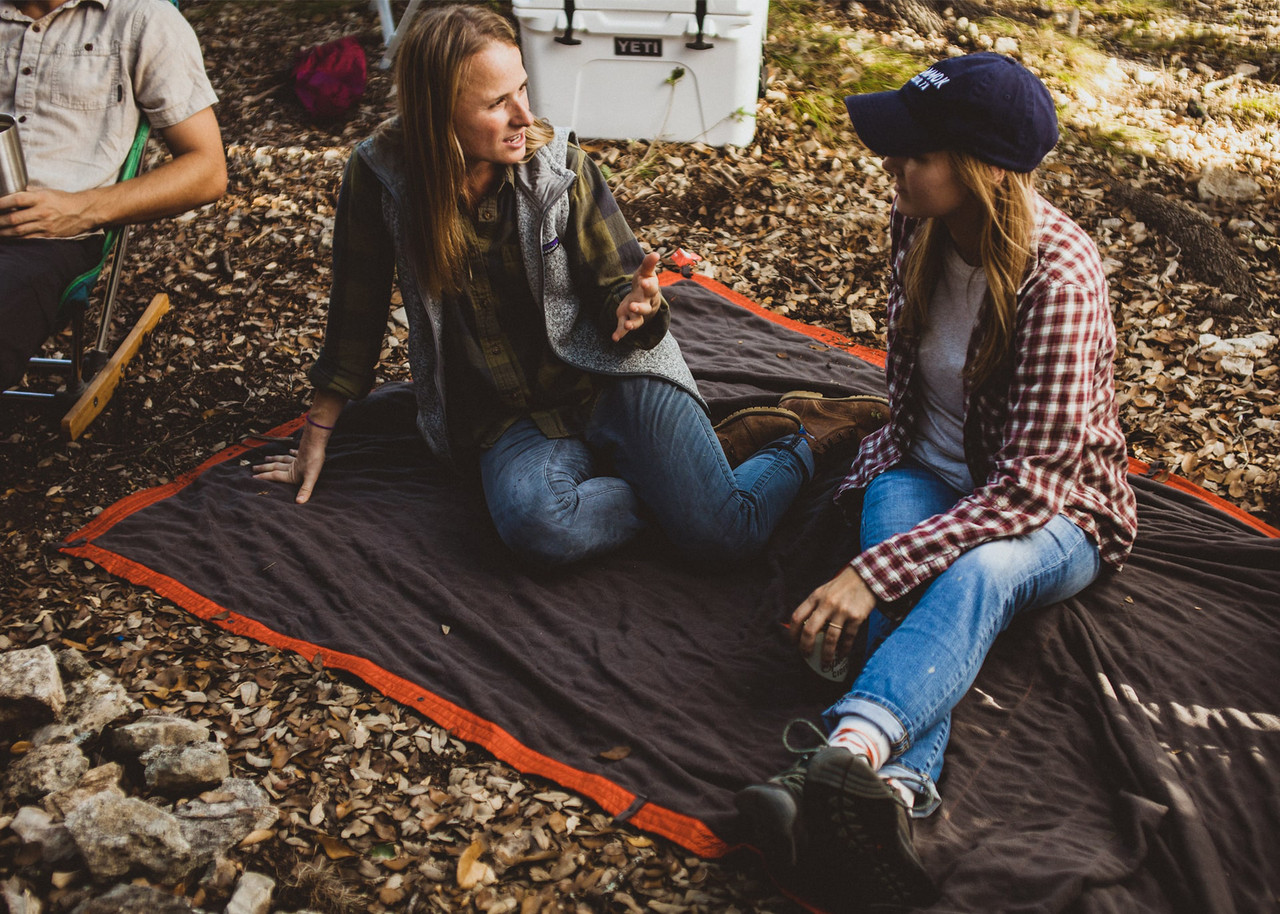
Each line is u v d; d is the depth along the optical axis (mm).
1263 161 4590
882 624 2211
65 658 2385
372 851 2018
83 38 3012
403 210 2504
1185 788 2020
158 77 3068
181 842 1942
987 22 5676
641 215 4352
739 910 1874
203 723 2285
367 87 5027
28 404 3289
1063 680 2287
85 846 1896
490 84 2256
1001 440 2232
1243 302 3793
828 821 1716
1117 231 4180
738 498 2623
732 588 2650
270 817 2055
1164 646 2383
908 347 2361
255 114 4891
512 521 2572
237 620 2557
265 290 3932
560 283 2596
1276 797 1997
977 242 2094
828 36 5418
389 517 2887
